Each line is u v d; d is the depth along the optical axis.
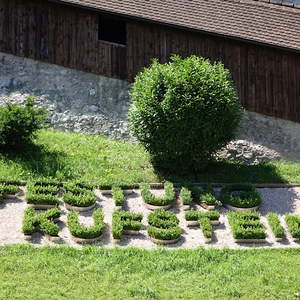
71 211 19.67
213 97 21.16
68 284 16.91
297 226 19.44
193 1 24.22
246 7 24.17
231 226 19.42
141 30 24.19
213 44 23.98
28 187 20.23
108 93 24.34
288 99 23.86
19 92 24.42
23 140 22.00
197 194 20.69
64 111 24.22
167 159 21.70
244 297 16.83
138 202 20.48
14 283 16.75
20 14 24.61
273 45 23.39
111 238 18.86
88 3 23.84
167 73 21.28
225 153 23.39
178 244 18.89
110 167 21.95
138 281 17.17
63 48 24.45
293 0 27.31
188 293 16.83
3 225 19.00
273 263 18.05
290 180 22.19
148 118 21.22
